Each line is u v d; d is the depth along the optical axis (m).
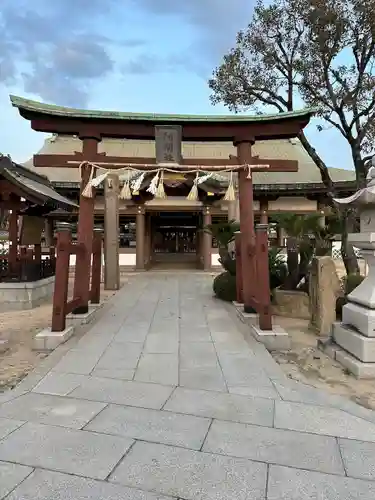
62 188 16.09
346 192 16.81
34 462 2.53
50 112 6.34
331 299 6.36
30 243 10.28
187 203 17.92
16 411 3.31
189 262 21.78
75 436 2.88
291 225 8.23
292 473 2.44
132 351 5.14
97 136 6.64
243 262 7.07
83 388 3.84
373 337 4.48
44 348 5.49
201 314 7.78
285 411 3.34
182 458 2.59
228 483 2.32
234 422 3.12
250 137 6.82
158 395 3.67
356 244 5.10
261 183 17.19
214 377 4.16
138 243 17.84
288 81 9.90
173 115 6.59
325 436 2.92
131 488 2.27
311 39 8.99
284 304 8.06
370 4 8.12
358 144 9.09
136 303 9.19
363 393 3.96
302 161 19.83
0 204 9.25
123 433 2.93
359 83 8.69
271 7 9.47
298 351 5.47
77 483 2.31
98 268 8.16
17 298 9.15
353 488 2.29
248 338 5.82
